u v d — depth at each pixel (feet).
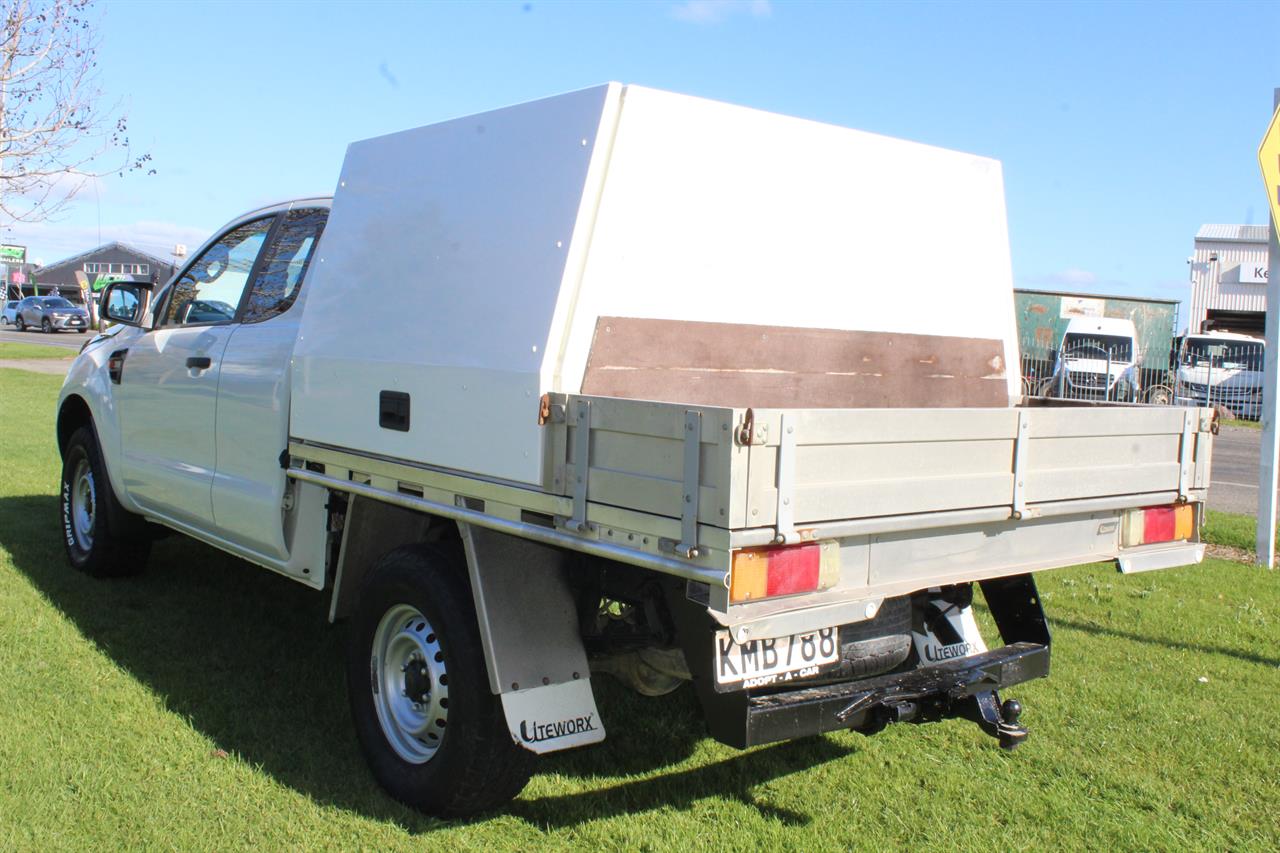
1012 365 16.48
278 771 12.81
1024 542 11.87
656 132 11.49
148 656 16.48
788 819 12.32
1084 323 82.43
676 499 9.23
